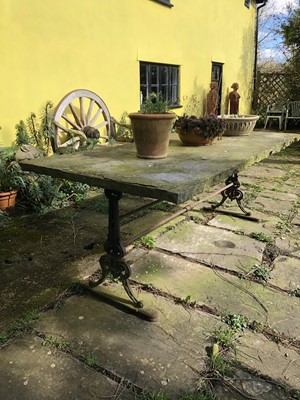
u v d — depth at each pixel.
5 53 3.51
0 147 3.44
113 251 1.98
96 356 1.61
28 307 1.96
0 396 1.40
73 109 4.33
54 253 2.59
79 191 3.84
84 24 4.36
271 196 3.98
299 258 2.52
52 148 4.16
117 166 1.78
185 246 2.69
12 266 2.41
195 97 7.41
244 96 9.94
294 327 1.81
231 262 2.45
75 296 2.08
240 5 8.90
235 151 2.20
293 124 9.43
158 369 1.54
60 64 4.13
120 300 1.99
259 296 2.06
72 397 1.40
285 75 9.46
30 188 3.32
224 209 3.47
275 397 1.41
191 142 2.40
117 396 1.40
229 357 1.61
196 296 2.06
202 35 7.30
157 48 5.89
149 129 1.84
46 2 3.82
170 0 6.05
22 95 3.76
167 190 1.36
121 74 5.14
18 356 1.60
